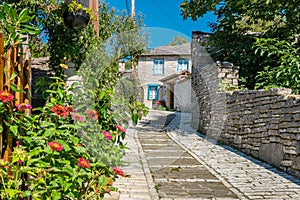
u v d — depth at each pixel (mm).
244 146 7129
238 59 9445
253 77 8812
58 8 4668
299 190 4344
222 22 9344
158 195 4070
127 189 4266
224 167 5699
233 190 4340
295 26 8312
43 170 2012
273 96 5902
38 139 2168
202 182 4723
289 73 6266
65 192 2090
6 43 2119
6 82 2086
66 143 2217
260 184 4645
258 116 6523
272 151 5891
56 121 2457
